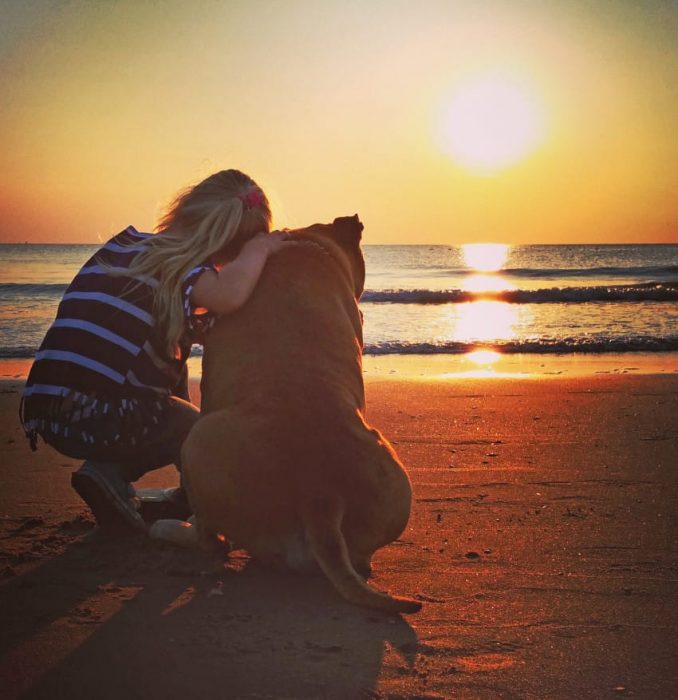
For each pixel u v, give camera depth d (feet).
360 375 10.74
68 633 8.72
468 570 10.77
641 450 17.65
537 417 21.57
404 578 10.48
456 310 65.16
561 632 8.89
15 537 11.93
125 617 9.14
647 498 14.05
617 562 11.06
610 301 73.36
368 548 9.93
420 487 14.73
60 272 139.95
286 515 9.53
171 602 9.59
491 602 9.71
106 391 10.76
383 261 226.58
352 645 8.50
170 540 11.34
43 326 53.06
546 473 15.67
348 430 9.80
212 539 10.65
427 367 35.65
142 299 10.72
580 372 33.76
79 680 7.70
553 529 12.42
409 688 7.63
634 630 8.95
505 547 11.64
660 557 11.25
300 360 10.15
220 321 10.68
